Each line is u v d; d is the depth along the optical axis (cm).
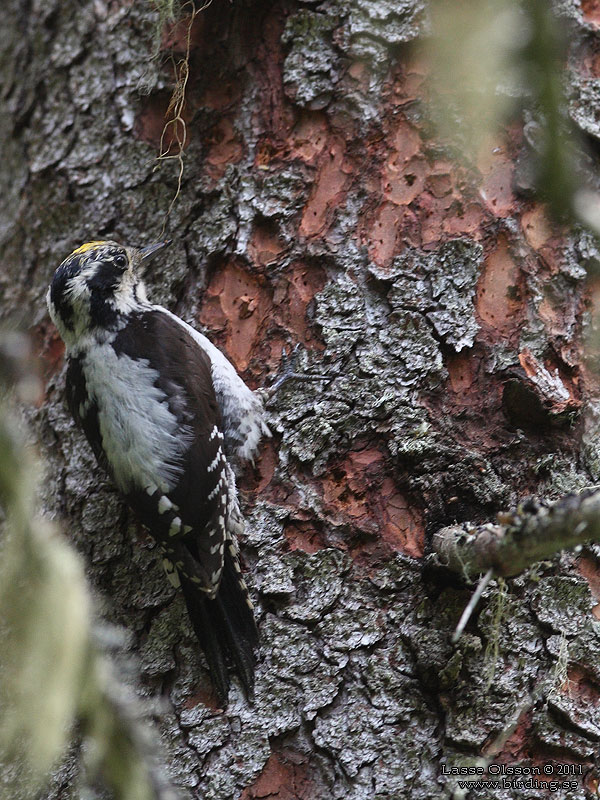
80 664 431
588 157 736
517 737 621
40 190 838
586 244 718
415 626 641
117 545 721
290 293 744
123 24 836
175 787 620
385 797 605
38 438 784
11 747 493
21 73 881
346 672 639
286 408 712
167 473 691
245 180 771
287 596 662
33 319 827
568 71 749
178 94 788
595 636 643
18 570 431
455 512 664
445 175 740
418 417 682
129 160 812
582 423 688
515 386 679
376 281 724
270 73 784
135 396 721
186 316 772
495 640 630
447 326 702
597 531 498
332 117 764
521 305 711
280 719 635
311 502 683
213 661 657
